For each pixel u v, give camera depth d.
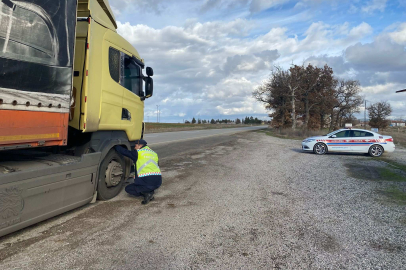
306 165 11.18
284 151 16.56
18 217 3.45
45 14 3.60
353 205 5.74
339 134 15.16
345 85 46.72
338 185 7.59
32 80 3.46
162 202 5.70
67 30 3.96
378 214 5.17
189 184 7.41
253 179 8.27
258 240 3.96
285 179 8.34
